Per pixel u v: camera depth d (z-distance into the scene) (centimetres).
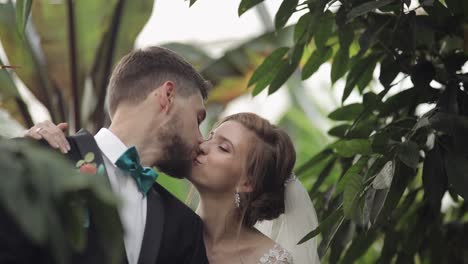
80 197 138
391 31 326
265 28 818
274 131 325
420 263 377
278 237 342
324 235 326
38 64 504
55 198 132
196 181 317
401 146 294
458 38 341
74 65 499
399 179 300
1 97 482
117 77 286
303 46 333
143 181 266
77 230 138
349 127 365
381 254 358
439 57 336
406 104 337
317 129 617
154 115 280
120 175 266
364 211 296
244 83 545
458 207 394
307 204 338
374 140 309
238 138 319
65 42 503
